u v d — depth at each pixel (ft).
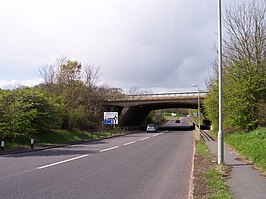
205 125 251.39
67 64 210.18
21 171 48.70
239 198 29.35
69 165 55.62
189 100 219.00
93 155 72.54
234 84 93.35
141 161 61.52
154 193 34.17
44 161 61.57
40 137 116.37
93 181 40.75
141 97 226.79
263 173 43.19
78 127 164.86
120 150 85.30
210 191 32.78
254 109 91.35
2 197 31.91
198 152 75.31
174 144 107.14
